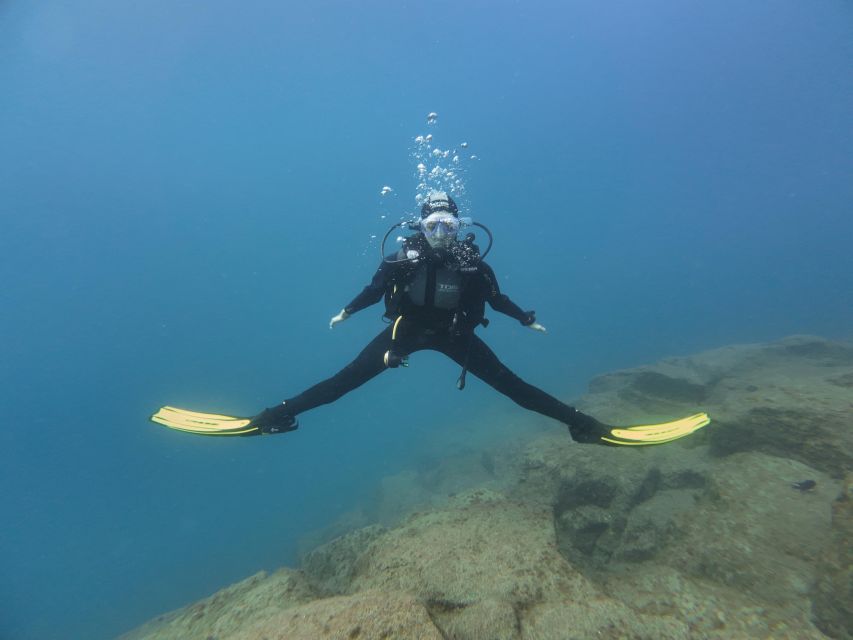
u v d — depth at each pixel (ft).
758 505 16.87
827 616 11.71
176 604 47.60
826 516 15.53
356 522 43.06
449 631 8.66
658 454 23.39
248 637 7.27
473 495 15.94
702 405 31.55
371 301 11.60
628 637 8.41
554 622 8.70
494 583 9.92
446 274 10.91
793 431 19.13
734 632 10.17
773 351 40.70
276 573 11.78
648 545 18.57
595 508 21.39
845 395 19.35
